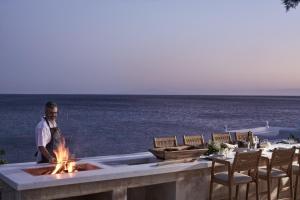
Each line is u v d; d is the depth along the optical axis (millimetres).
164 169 5668
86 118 59156
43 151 5684
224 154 6488
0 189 5125
